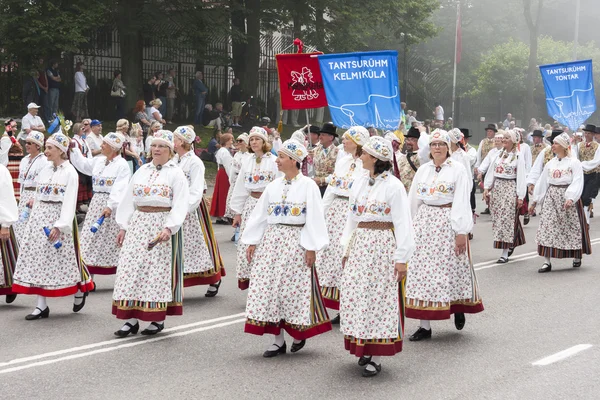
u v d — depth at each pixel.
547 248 12.67
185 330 8.69
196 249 10.34
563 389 6.75
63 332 8.50
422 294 8.48
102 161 10.99
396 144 12.33
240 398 6.45
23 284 9.08
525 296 10.67
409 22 36.16
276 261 7.60
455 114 43.72
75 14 26.42
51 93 25.53
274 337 8.44
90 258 10.78
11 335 8.34
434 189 8.57
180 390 6.62
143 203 8.20
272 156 10.37
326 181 10.77
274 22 33.97
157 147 8.21
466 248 8.66
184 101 32.75
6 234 9.02
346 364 7.50
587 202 15.65
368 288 7.16
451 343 8.34
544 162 13.64
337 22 33.50
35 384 6.73
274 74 35.97
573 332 8.76
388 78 10.77
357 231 7.33
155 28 29.28
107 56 30.50
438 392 6.68
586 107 15.68
